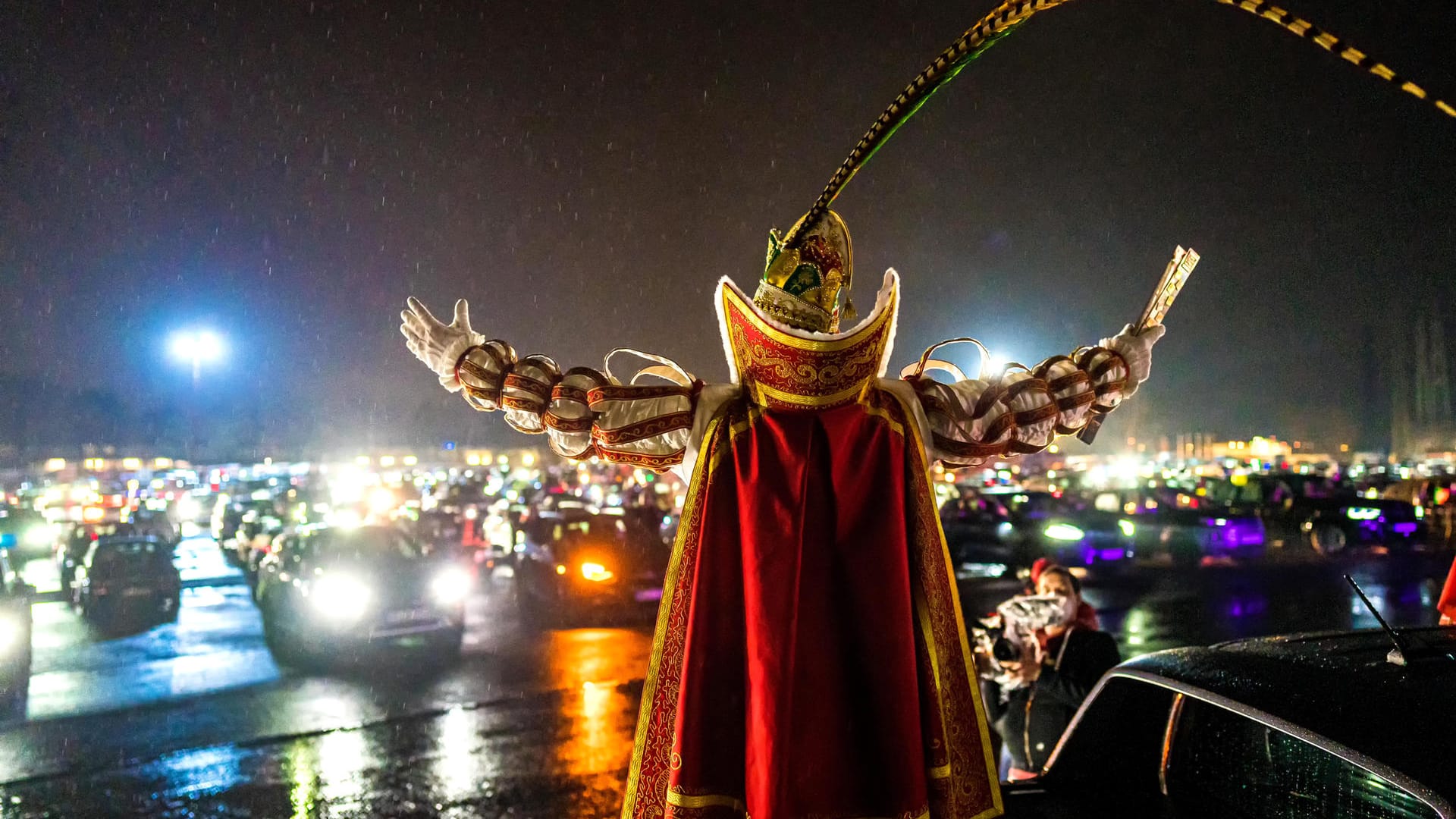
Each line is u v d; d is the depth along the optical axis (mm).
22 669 10578
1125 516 21516
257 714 9859
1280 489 26766
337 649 11578
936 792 1742
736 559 1803
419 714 9711
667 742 1788
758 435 1825
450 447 111625
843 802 1670
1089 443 2201
